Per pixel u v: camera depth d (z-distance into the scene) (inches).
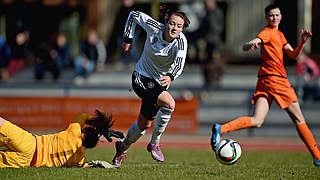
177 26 866.1
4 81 2559.1
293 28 2918.3
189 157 1376.7
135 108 2161.7
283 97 1004.6
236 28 2960.1
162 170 937.5
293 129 2182.6
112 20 2999.5
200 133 2198.6
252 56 2938.0
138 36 2583.7
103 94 2224.4
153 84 905.5
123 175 837.2
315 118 2188.7
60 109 2183.8
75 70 2819.9
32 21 3154.5
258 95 1010.7
